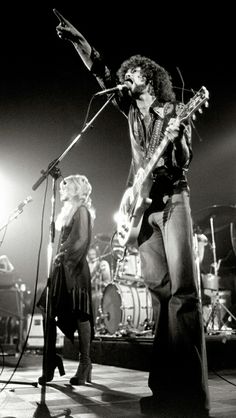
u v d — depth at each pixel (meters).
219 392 3.00
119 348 4.79
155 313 2.41
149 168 2.36
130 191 2.73
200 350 2.15
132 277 6.29
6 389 3.07
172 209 2.31
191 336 2.15
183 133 2.18
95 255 8.09
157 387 2.25
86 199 3.68
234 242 6.47
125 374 4.04
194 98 2.21
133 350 4.55
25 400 2.65
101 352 5.12
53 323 3.24
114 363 4.85
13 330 8.55
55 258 3.37
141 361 4.41
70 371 4.24
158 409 2.20
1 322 8.55
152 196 2.46
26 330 7.74
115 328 6.24
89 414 2.25
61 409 2.37
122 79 2.89
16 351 7.26
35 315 7.78
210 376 3.94
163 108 2.51
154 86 2.67
